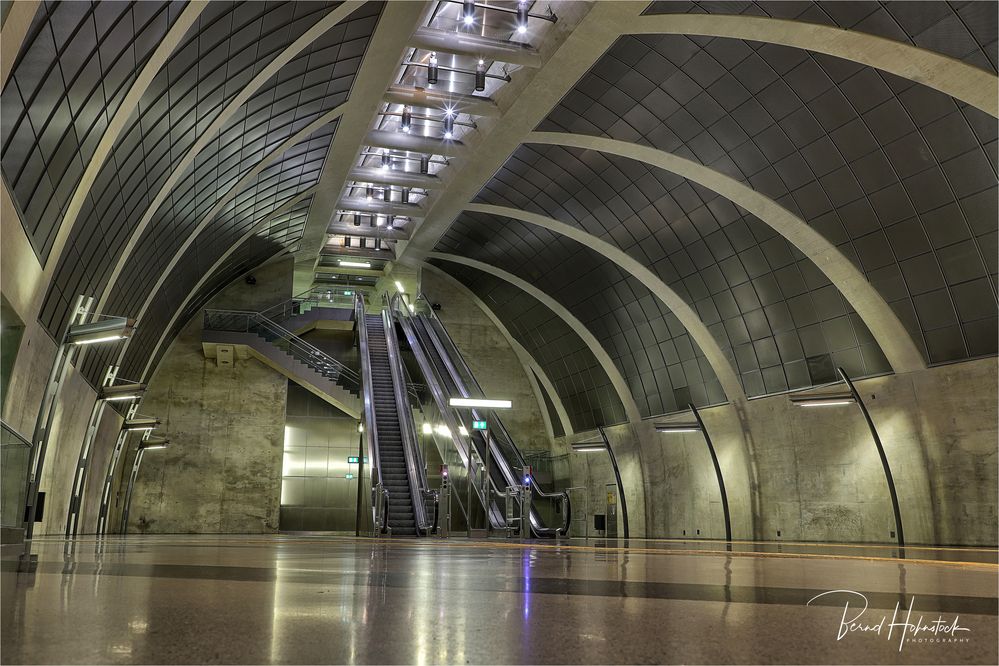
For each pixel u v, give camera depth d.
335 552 10.25
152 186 18.55
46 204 13.46
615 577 5.63
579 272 36.03
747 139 23.31
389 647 2.21
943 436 23.19
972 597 4.27
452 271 43.59
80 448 24.84
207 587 4.04
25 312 14.51
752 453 30.64
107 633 2.36
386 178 31.92
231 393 37.53
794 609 3.36
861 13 17.38
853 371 25.94
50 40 10.15
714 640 2.42
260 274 41.78
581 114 25.22
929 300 22.70
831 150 21.88
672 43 20.88
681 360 33.81
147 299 26.14
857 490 26.00
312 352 38.19
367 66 22.69
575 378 41.81
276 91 20.88
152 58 13.23
